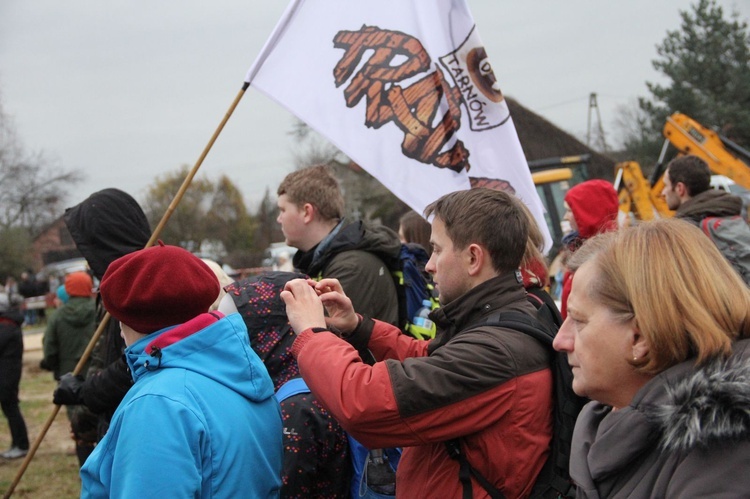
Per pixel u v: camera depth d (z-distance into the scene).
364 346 2.29
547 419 1.84
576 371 1.48
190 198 37.41
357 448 2.26
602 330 1.41
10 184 40.47
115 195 3.06
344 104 2.98
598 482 1.41
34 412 8.70
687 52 29.27
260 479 1.79
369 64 3.01
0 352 6.43
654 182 11.70
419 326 3.16
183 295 1.78
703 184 4.55
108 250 3.01
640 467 1.35
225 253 37.22
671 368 1.33
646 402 1.33
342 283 2.98
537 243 2.32
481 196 2.03
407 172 2.96
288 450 2.15
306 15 3.01
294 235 3.29
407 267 3.23
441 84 3.04
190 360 1.75
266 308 2.35
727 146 11.89
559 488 1.81
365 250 3.11
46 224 44.25
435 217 2.06
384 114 2.99
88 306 6.13
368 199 21.23
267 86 2.97
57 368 6.18
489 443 1.80
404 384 1.74
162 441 1.59
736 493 1.18
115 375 2.73
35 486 5.60
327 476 2.26
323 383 1.80
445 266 2.00
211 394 1.72
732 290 1.33
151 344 1.76
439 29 3.06
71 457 6.54
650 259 1.36
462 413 1.75
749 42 29.03
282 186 3.34
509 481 1.80
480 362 1.77
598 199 4.11
